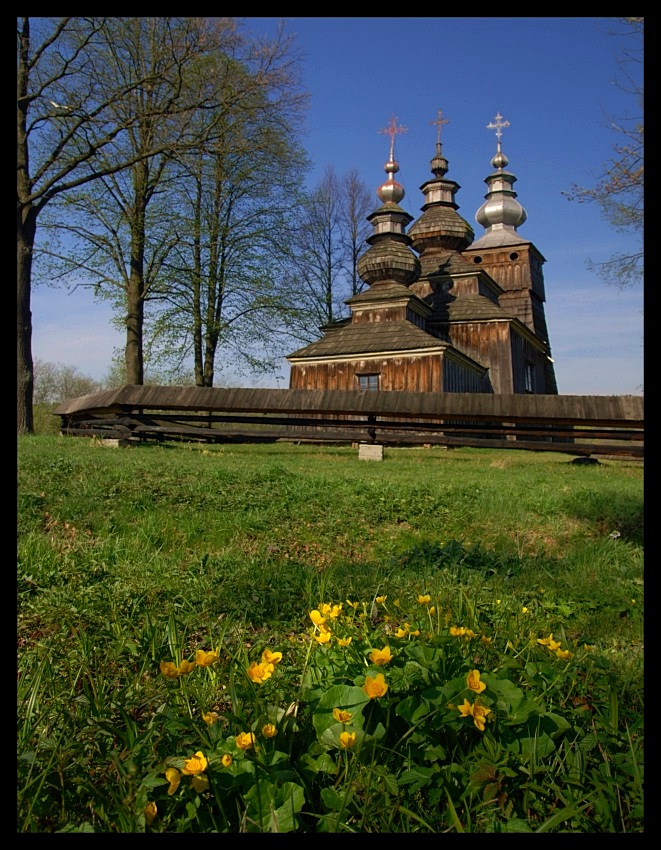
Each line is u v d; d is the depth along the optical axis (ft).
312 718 7.60
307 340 108.47
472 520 25.31
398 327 91.25
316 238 146.51
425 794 7.18
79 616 12.25
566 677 9.41
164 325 91.81
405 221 107.86
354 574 16.55
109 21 59.62
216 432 50.47
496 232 140.97
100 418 60.80
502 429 53.36
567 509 27.09
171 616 11.18
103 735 7.86
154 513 22.26
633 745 7.52
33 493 22.70
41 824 6.66
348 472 37.45
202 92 61.62
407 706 7.28
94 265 78.48
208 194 94.58
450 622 11.69
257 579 15.46
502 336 101.91
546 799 7.09
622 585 16.71
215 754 6.70
